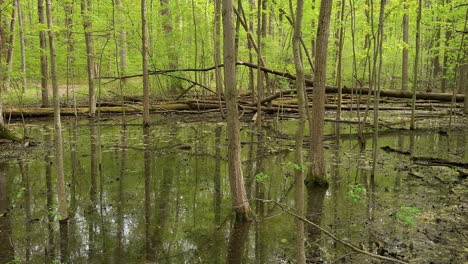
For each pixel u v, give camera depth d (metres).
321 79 7.28
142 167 9.19
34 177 8.36
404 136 12.98
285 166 9.14
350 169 8.84
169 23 20.41
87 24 16.11
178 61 21.20
